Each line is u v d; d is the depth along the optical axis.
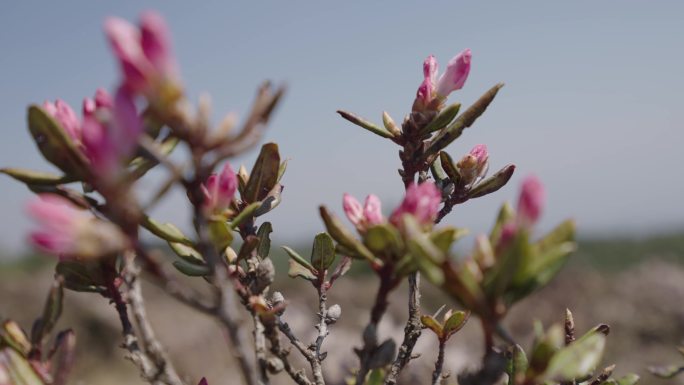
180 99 0.17
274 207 0.23
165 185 0.18
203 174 0.18
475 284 0.17
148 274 0.18
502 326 0.18
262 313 0.21
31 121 0.19
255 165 0.23
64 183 0.19
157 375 0.19
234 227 0.21
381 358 0.19
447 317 0.24
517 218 0.18
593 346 0.18
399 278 0.19
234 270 0.22
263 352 0.21
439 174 0.25
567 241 0.18
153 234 0.20
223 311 0.18
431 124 0.23
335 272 0.25
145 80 0.17
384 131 0.24
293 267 0.25
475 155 0.25
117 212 0.17
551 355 0.18
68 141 0.19
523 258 0.17
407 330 0.24
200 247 0.18
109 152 0.17
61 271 0.21
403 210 0.19
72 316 1.12
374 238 0.19
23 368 0.20
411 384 0.37
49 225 0.17
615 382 0.24
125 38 0.17
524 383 0.18
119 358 1.10
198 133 0.18
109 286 0.21
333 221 0.19
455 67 0.23
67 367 0.20
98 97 0.19
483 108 0.23
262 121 0.18
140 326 0.19
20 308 1.38
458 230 0.19
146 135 0.19
